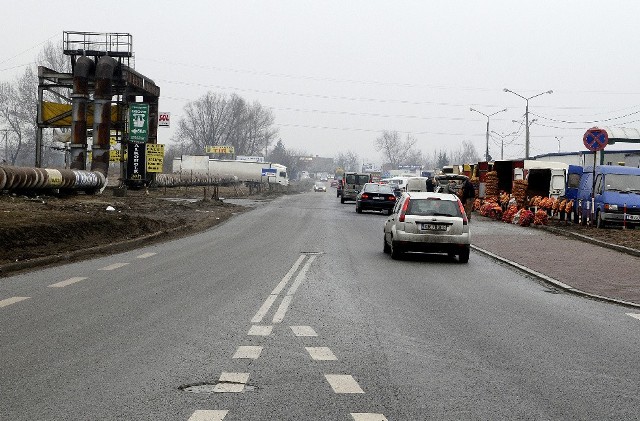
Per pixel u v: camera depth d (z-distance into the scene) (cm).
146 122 5678
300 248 2248
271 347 880
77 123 5334
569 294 1444
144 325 1011
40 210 2786
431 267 1847
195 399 651
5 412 609
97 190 4841
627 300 1351
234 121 15900
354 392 684
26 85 10681
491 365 816
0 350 850
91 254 2014
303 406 634
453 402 659
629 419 621
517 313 1188
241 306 1182
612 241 2512
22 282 1442
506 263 1970
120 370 757
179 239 2542
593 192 3158
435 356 854
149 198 4988
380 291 1398
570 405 660
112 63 5347
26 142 12019
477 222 3753
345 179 6100
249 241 2472
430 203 1977
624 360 858
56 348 862
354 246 2369
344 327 1024
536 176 4325
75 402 639
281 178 12231
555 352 893
